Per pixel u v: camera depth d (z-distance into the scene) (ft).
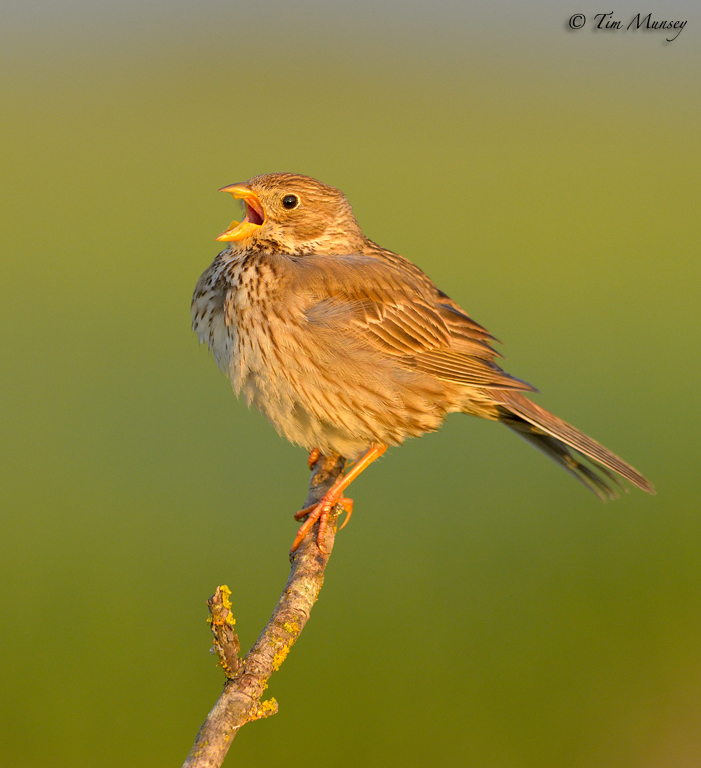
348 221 22.15
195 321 21.18
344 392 20.36
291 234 21.44
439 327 21.47
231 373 20.44
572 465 22.31
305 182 21.47
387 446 21.30
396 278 21.24
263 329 20.01
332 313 20.11
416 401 20.92
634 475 20.47
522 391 21.25
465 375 21.08
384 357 20.70
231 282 20.51
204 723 13.33
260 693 13.75
